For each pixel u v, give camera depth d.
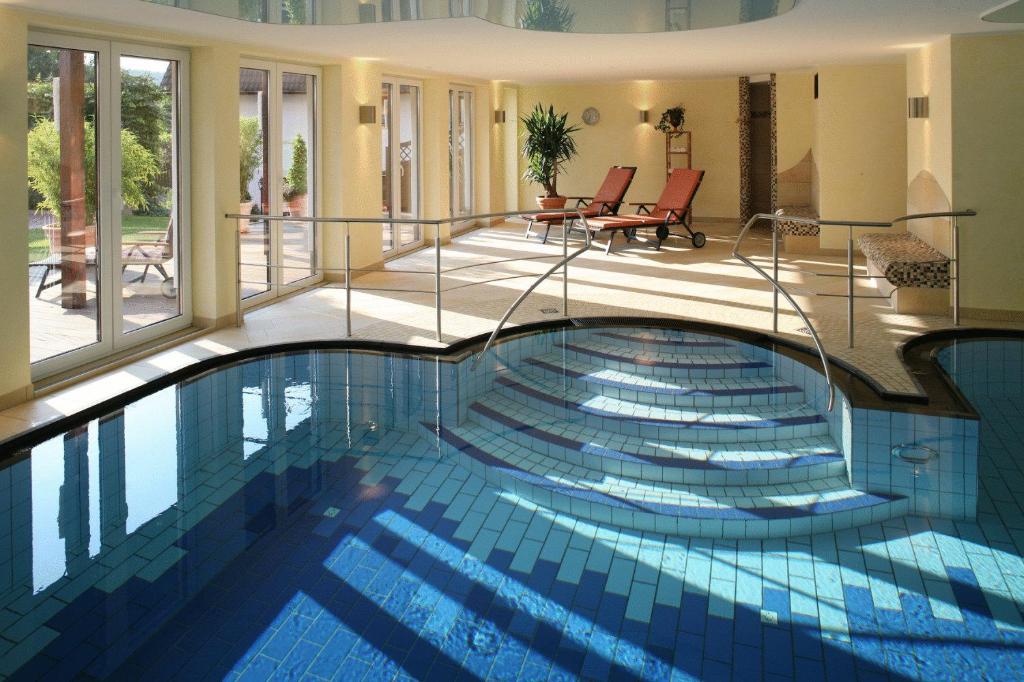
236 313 7.36
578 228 13.66
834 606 3.29
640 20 6.05
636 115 15.31
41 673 2.84
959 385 5.71
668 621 3.20
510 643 3.05
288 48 7.74
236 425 5.30
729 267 10.12
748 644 3.04
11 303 5.24
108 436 5.09
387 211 11.02
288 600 3.33
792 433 5.02
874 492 4.25
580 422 5.34
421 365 6.44
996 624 3.14
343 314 7.78
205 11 5.36
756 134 14.99
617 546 3.85
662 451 4.78
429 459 4.84
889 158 10.46
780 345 6.55
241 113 7.88
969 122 7.16
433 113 11.87
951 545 3.78
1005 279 7.20
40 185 5.64
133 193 6.52
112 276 6.32
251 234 8.10
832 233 10.86
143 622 3.16
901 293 7.48
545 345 6.83
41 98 5.62
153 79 6.66
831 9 5.80
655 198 15.52
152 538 3.83
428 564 3.64
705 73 11.89
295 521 4.03
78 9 5.24
